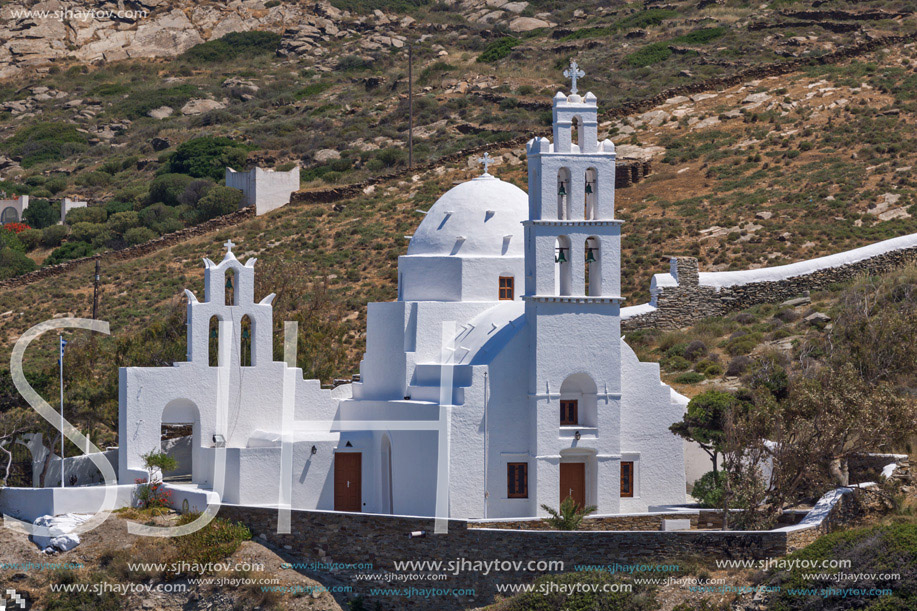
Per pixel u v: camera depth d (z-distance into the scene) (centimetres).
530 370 5294
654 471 5494
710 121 13200
